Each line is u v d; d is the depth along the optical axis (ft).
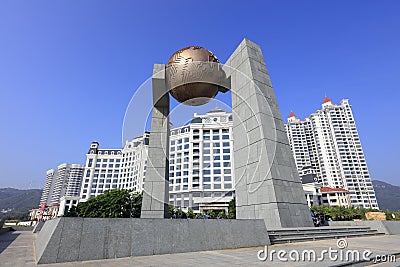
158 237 18.88
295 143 372.79
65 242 15.67
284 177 35.37
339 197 250.78
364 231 35.86
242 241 22.44
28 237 36.68
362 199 307.17
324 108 363.97
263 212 33.99
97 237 16.78
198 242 20.27
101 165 236.02
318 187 223.92
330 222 44.68
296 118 404.57
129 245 17.53
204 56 23.57
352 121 348.59
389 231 37.78
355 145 335.88
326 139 349.41
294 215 33.40
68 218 16.47
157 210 31.19
